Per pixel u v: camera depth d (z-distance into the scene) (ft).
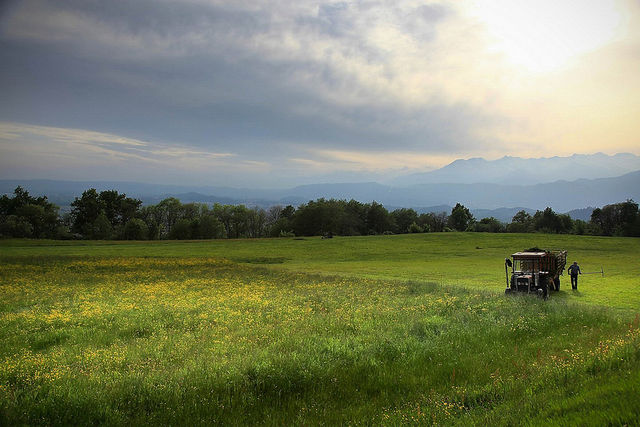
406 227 516.32
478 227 480.23
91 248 247.70
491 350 34.19
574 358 27.53
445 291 81.15
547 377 24.34
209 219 397.60
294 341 37.52
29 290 84.99
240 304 65.21
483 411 20.81
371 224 490.08
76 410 23.08
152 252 228.02
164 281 108.37
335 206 456.86
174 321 51.24
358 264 181.47
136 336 44.11
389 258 212.02
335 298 72.79
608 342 30.66
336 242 300.81
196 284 101.60
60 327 48.67
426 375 28.78
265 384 27.45
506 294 73.51
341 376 28.91
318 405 24.47
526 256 84.17
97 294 80.28
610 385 19.80
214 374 28.45
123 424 22.12
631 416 15.44
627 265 165.27
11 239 298.56
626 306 66.90
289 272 136.15
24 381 27.48
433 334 40.50
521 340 37.50
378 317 50.42
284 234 406.82
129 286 95.76
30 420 22.12
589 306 58.34
